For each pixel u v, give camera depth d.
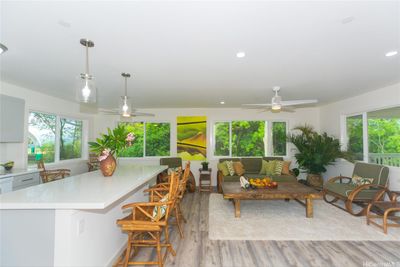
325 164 5.07
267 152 6.20
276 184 3.75
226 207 3.99
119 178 2.42
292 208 3.92
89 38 1.99
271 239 2.68
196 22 1.72
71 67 2.76
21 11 1.55
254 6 1.52
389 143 4.00
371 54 2.38
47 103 4.39
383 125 4.13
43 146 4.50
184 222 3.23
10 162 3.47
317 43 2.11
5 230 1.52
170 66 2.74
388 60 2.55
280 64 2.68
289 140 5.74
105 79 3.30
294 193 3.39
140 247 2.49
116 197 1.63
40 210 1.52
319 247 2.48
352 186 3.82
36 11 1.56
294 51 2.29
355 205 4.05
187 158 6.20
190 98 4.78
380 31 1.87
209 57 2.46
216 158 6.18
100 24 1.75
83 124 5.81
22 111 3.74
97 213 1.92
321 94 4.38
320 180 5.14
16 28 1.80
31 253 1.52
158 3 1.48
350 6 1.52
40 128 4.41
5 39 2.00
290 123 6.16
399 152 3.80
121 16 1.63
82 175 2.65
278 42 2.09
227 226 3.09
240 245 2.54
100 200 1.50
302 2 1.48
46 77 3.19
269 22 1.73
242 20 1.70
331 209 3.81
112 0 1.44
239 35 1.94
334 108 5.36
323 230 2.93
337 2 1.48
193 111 6.25
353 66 2.76
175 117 6.27
